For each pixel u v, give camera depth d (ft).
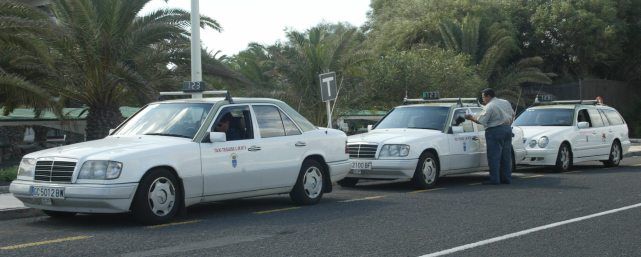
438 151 44.06
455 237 26.55
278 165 33.96
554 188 42.98
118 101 63.82
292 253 23.59
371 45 141.49
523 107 141.90
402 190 43.06
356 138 44.04
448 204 35.83
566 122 57.88
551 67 159.63
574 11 149.28
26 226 29.25
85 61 58.65
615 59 162.30
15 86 50.16
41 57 50.75
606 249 24.45
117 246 24.67
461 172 46.39
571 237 26.63
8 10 50.70
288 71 88.63
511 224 29.48
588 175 52.21
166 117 32.76
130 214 32.42
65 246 24.67
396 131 45.55
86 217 31.68
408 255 23.36
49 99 51.67
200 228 28.50
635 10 160.86
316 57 88.02
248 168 32.45
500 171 46.47
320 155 36.55
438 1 145.79
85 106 73.31
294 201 35.78
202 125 31.27
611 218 30.96
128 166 27.81
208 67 64.64
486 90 45.93
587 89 155.33
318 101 88.69
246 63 104.63
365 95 91.86
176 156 29.50
